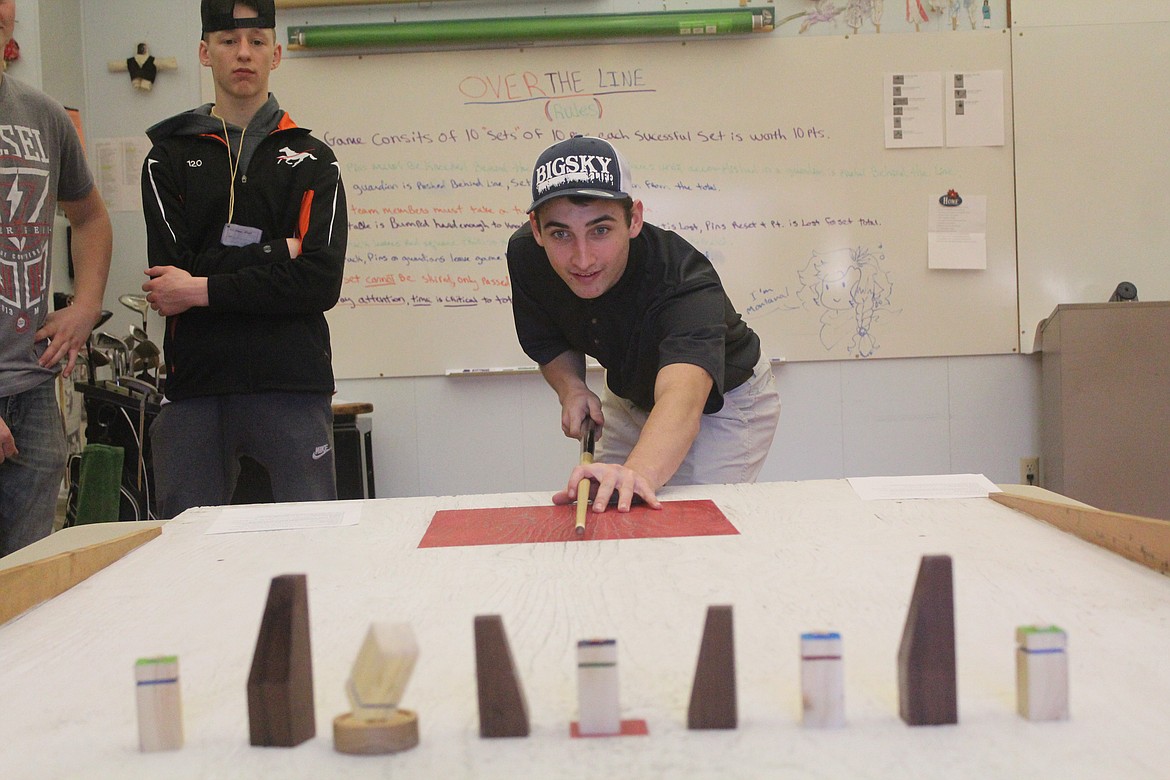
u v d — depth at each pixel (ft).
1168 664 2.61
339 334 11.70
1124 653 2.70
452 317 11.69
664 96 11.60
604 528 4.28
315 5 11.46
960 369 11.85
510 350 11.71
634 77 11.60
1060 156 11.65
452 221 11.64
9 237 6.84
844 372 11.84
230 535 4.47
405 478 11.82
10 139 6.84
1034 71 11.61
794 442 11.88
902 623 2.98
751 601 3.22
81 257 7.72
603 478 4.63
